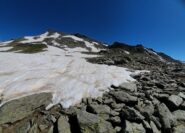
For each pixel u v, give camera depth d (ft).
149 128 31.17
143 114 34.86
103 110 35.17
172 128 32.14
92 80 57.00
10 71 58.18
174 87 54.95
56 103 38.06
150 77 68.08
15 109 32.17
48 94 40.57
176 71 94.53
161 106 38.29
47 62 85.61
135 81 62.03
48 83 49.37
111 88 50.93
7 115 30.35
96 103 39.11
